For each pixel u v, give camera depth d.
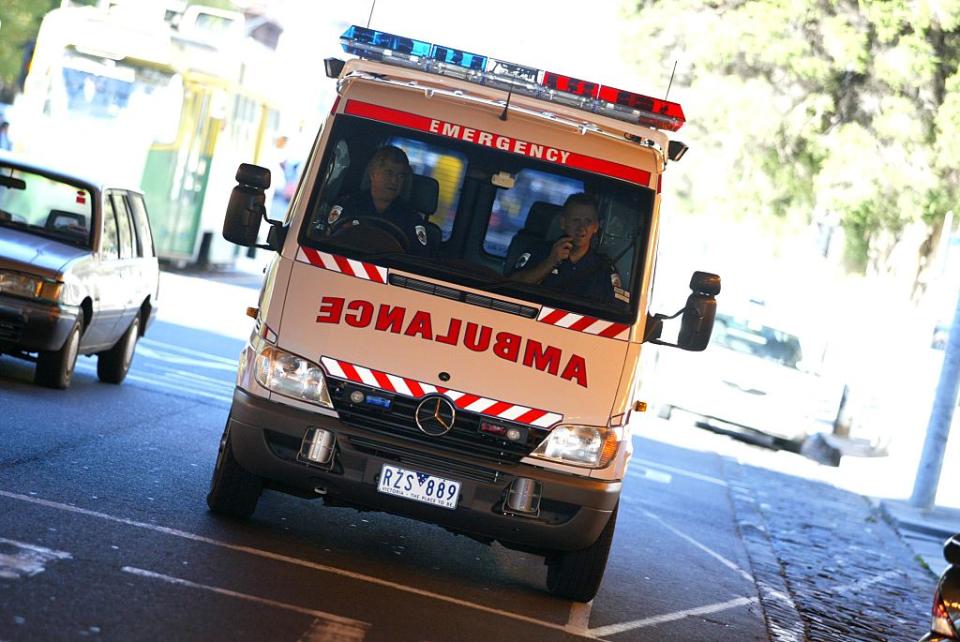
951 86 26.17
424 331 8.61
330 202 8.89
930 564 15.70
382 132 9.02
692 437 23.70
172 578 7.64
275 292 8.70
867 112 27.03
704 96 27.55
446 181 8.95
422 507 8.50
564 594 9.51
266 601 7.59
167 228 28.94
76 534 8.16
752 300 27.22
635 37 28.41
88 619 6.60
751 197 28.08
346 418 8.52
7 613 6.43
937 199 26.73
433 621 8.00
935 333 29.77
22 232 13.65
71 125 27.03
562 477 8.57
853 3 26.78
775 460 23.14
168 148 27.89
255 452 8.59
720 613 10.55
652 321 9.29
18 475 9.47
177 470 10.93
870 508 19.61
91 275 13.48
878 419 28.58
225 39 28.69
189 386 16.22
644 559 12.23
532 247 8.90
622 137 9.20
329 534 9.93
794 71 27.09
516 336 8.68
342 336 8.56
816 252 31.72
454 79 9.31
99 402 13.57
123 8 27.48
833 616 11.76
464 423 8.52
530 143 9.07
